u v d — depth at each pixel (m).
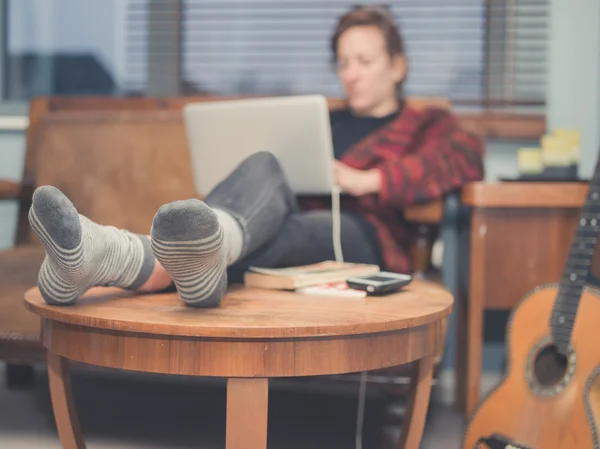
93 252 0.92
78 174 1.91
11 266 1.59
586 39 2.06
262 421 0.87
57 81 2.39
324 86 2.25
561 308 1.25
